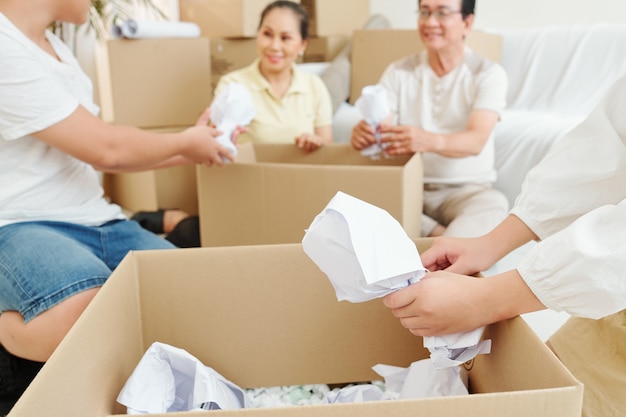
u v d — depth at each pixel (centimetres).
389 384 88
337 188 133
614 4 221
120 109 222
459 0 169
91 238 122
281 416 53
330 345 92
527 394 53
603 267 63
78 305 98
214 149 137
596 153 79
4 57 105
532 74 217
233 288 88
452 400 53
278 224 140
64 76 122
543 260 67
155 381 77
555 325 118
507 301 69
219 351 91
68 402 60
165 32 224
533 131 187
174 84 225
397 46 231
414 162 142
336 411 53
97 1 230
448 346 71
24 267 101
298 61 275
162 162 141
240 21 241
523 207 85
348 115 231
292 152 173
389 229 68
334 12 274
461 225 158
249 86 202
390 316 91
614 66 198
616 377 79
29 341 100
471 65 178
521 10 243
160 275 87
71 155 116
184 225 189
